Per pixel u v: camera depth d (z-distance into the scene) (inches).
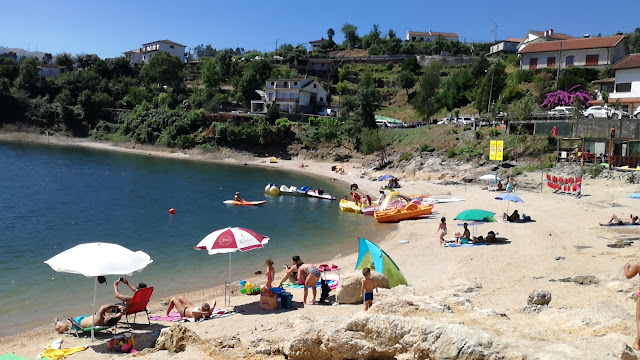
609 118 2107.5
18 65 5078.7
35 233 1240.8
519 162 2279.8
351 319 429.4
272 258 1097.4
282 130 3727.9
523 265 900.0
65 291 824.3
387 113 4293.8
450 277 839.7
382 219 1537.9
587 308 507.5
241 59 6441.9
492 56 5187.0
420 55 5428.2
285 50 6496.1
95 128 4372.5
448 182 2224.4
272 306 693.3
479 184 2149.4
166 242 1211.9
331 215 1680.6
